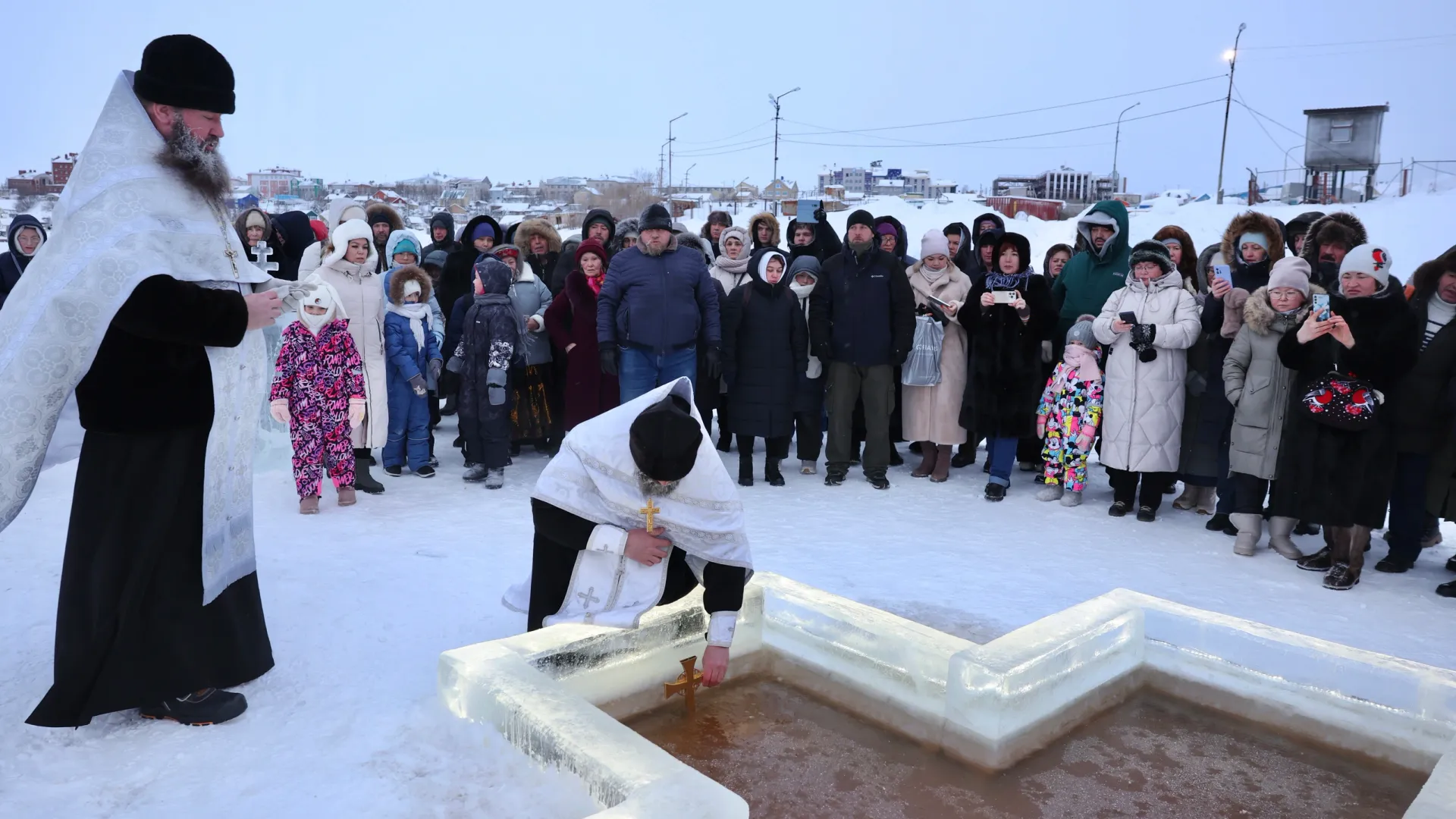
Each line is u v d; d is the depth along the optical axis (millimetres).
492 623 3842
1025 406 6355
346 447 5711
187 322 2641
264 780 2549
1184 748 2916
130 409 2715
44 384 2549
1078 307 6738
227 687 3020
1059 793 2637
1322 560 5020
